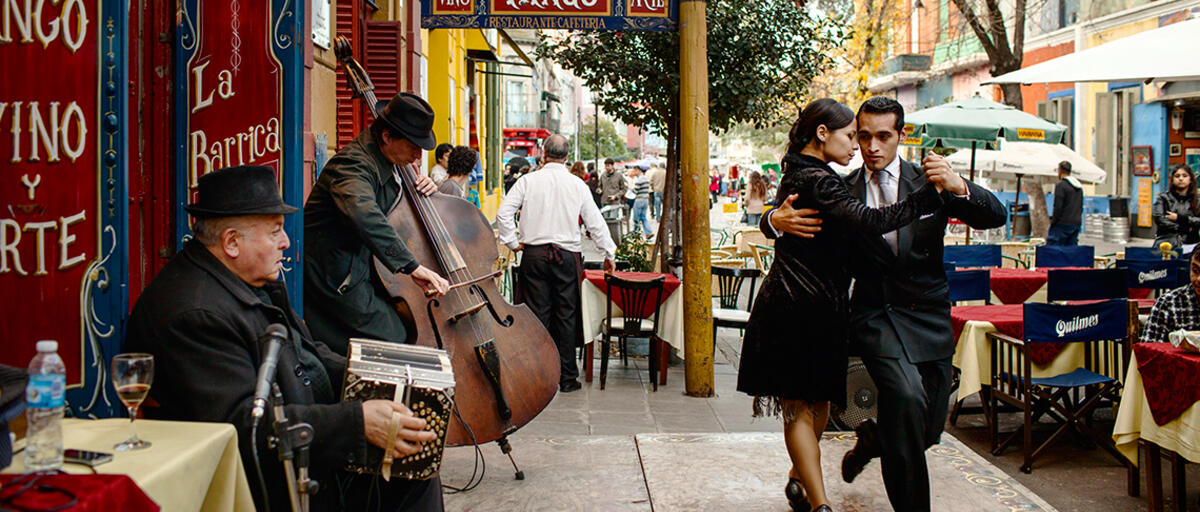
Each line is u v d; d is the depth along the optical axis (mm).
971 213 3609
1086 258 10266
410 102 4535
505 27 7375
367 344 3281
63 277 3307
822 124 3715
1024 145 15703
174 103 4531
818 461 3875
